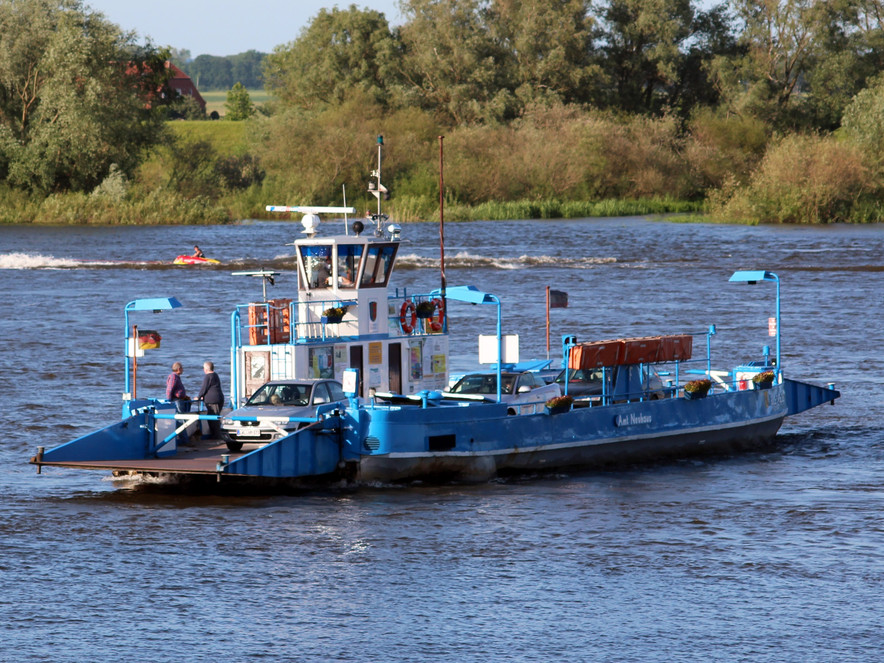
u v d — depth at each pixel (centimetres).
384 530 7225
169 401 8956
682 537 7062
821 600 5962
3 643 5400
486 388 9575
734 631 5562
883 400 11800
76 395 11825
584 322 17775
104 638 5472
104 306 19750
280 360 9069
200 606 5894
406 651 5331
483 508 7738
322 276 9519
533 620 5709
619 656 5278
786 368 13562
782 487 8356
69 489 8281
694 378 12812
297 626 5631
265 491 8225
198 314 18688
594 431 8912
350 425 8225
